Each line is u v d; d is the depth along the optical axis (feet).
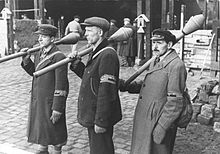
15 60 41.50
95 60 11.10
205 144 15.57
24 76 31.91
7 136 16.43
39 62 13.02
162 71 10.71
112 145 11.59
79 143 15.66
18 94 24.94
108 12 80.07
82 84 11.44
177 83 10.32
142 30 38.65
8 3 50.34
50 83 12.84
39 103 12.98
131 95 25.18
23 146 15.19
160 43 10.87
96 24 10.98
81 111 11.36
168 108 10.32
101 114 10.58
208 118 17.98
